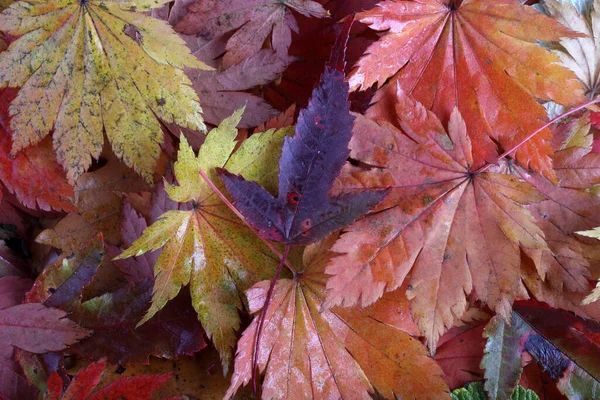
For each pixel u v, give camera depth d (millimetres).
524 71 506
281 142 506
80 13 499
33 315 497
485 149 513
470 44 510
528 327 529
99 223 531
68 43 500
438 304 497
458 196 505
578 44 550
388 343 500
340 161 486
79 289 506
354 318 500
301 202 490
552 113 542
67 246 527
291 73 540
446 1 509
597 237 503
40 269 536
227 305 502
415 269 498
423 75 514
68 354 513
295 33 536
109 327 506
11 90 513
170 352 506
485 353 523
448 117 516
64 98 503
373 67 504
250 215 492
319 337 499
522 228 501
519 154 512
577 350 525
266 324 492
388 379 500
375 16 499
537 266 512
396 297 502
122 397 486
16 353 493
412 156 505
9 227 540
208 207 503
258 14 525
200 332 509
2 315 494
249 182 492
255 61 529
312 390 496
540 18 504
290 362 495
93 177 532
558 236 520
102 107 506
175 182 516
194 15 523
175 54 503
